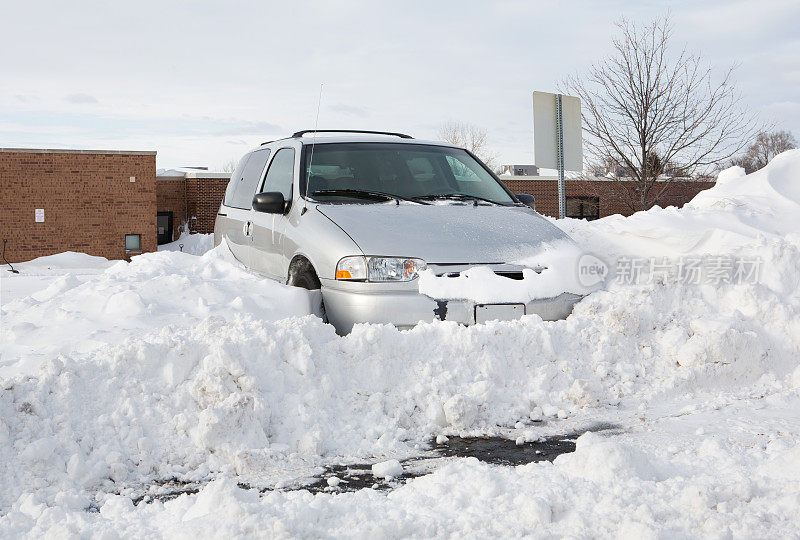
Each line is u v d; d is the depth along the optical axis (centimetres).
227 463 421
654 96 2578
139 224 3519
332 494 370
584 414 524
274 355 482
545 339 561
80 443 412
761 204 1018
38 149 3375
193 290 629
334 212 634
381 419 482
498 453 446
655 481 351
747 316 630
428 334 538
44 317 593
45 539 295
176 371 456
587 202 3562
